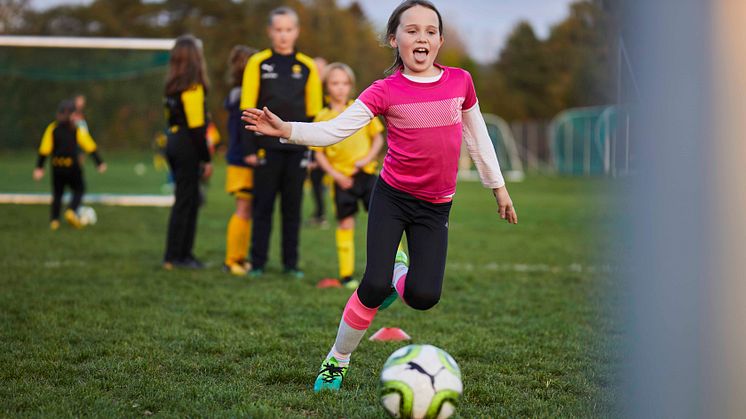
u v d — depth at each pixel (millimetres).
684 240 1387
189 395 3215
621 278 1774
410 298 3111
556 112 45000
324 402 3117
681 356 1444
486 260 7852
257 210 6527
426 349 2729
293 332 4469
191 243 7027
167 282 6133
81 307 5078
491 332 4574
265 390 3330
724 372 1414
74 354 3855
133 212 12766
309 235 10078
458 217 13016
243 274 6680
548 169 33281
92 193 16438
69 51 19922
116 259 7418
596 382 3527
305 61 6375
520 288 6184
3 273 6383
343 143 6152
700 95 1335
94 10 35250
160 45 13312
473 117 3215
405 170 3092
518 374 3650
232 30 36125
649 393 1528
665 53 1361
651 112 1388
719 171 1339
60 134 10016
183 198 6812
